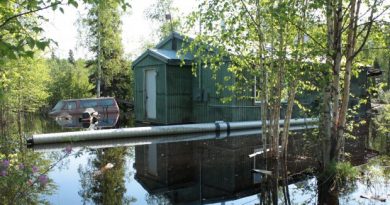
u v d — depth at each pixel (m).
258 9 7.44
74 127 16.28
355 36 6.75
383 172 7.34
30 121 19.30
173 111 16.28
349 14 6.95
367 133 13.48
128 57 32.56
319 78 6.88
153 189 6.62
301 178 7.06
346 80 6.85
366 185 6.43
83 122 18.69
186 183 7.04
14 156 7.85
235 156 9.38
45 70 22.59
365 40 6.57
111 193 6.32
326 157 7.00
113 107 22.44
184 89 16.56
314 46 6.55
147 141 11.91
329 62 6.78
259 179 7.15
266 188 6.55
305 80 8.55
